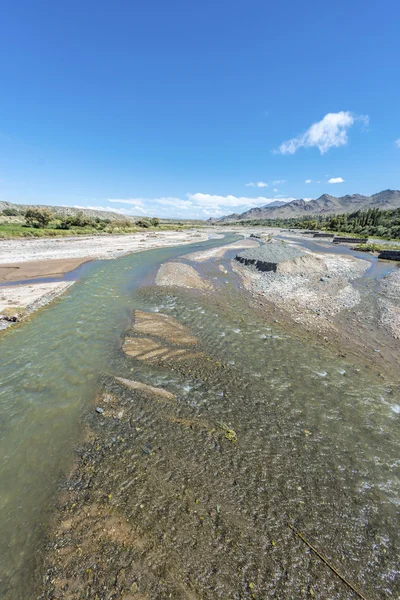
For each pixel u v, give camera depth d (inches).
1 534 223.5
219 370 458.0
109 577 193.6
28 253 1448.1
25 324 617.3
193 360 486.3
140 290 892.6
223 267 1291.8
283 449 307.7
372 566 207.3
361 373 464.1
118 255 1536.7
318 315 714.8
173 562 202.2
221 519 233.3
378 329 638.5
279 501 251.1
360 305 802.2
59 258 1370.6
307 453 303.7
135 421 343.3
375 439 328.2
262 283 1008.9
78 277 1041.5
